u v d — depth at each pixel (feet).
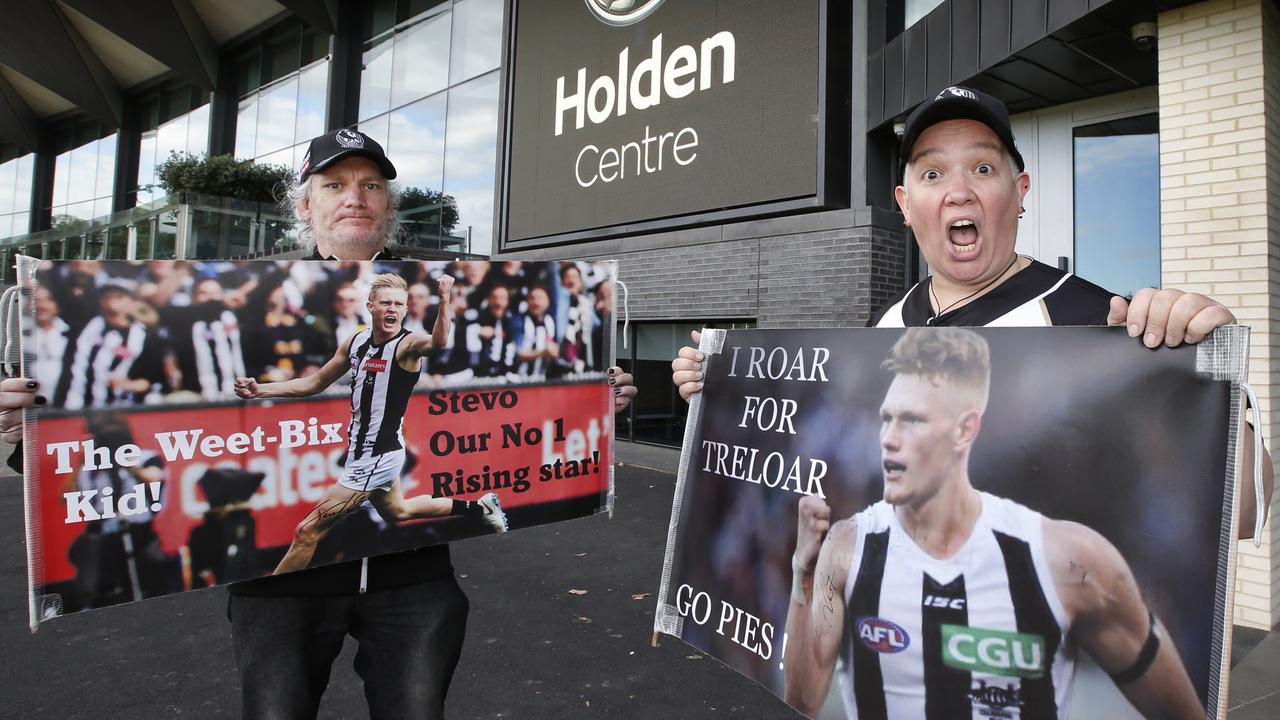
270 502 5.54
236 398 5.46
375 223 6.68
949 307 5.53
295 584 5.65
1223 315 3.88
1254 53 10.89
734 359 6.21
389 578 5.94
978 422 4.70
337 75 48.14
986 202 5.21
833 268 19.61
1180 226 11.70
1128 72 13.80
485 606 13.15
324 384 5.77
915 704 4.63
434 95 41.65
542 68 30.01
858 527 5.09
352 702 9.68
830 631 5.10
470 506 6.29
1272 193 11.03
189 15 54.80
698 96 23.39
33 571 4.75
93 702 9.73
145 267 5.21
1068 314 4.90
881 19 19.43
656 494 21.74
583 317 6.91
